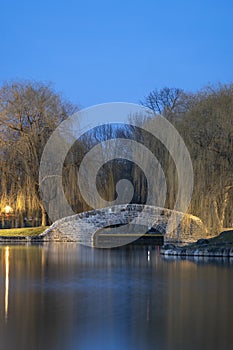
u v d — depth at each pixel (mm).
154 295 23547
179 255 42750
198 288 25406
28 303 21672
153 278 29031
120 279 28688
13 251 47406
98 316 19266
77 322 18391
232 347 15547
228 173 43719
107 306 21047
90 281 28078
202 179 44500
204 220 44938
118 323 18234
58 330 17328
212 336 16641
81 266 35344
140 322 18375
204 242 43562
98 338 16453
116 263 37281
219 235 44125
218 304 21438
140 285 26484
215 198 44531
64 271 32531
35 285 26562
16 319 18797
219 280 28031
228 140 43562
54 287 25906
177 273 31078
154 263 37000
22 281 28078
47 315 19406
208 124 44688
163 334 16891
